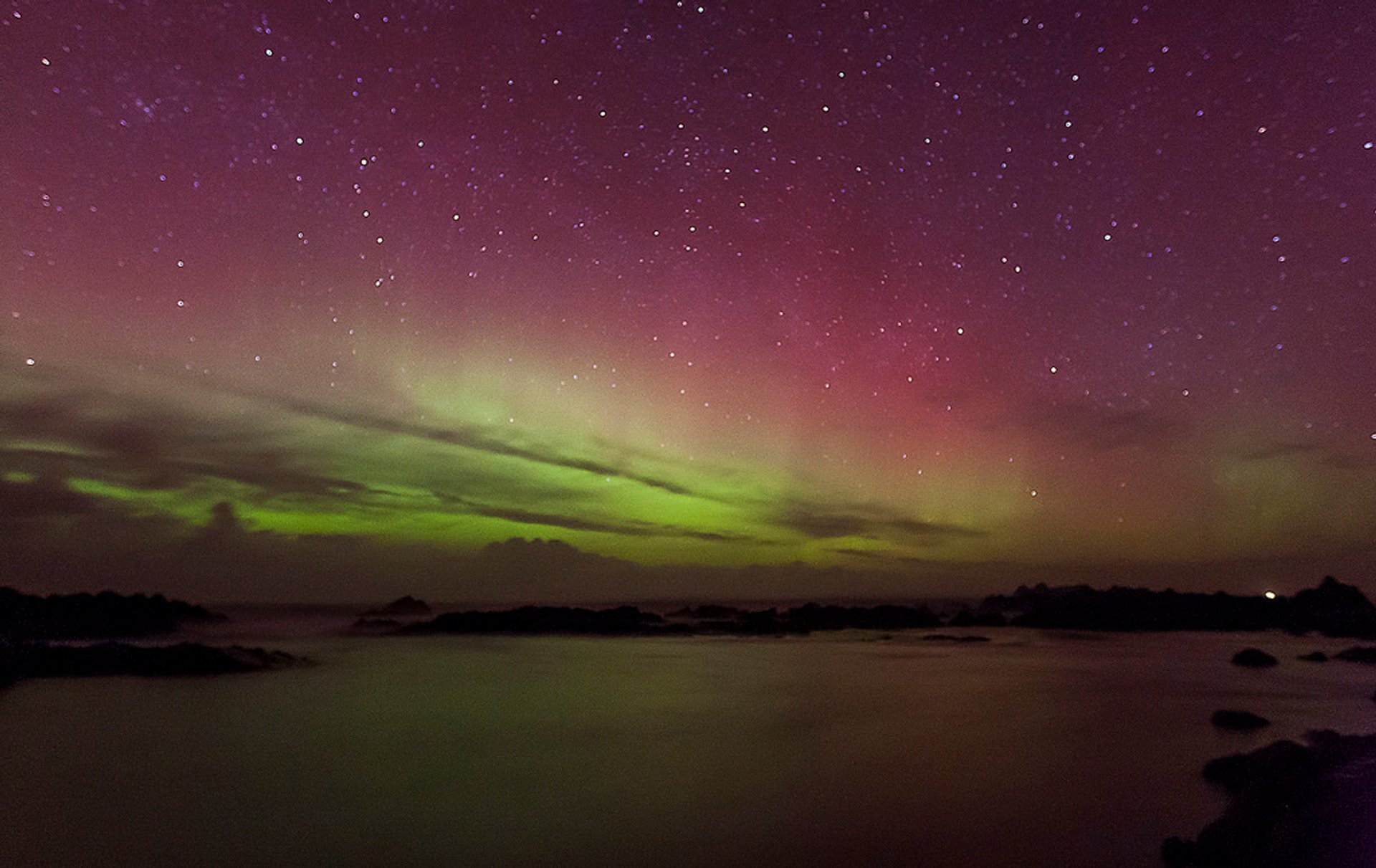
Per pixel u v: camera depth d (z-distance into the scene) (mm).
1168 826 5973
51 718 9953
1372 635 24406
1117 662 17250
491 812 6234
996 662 17438
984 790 6930
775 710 10867
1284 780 5859
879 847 5512
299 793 6699
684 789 6898
